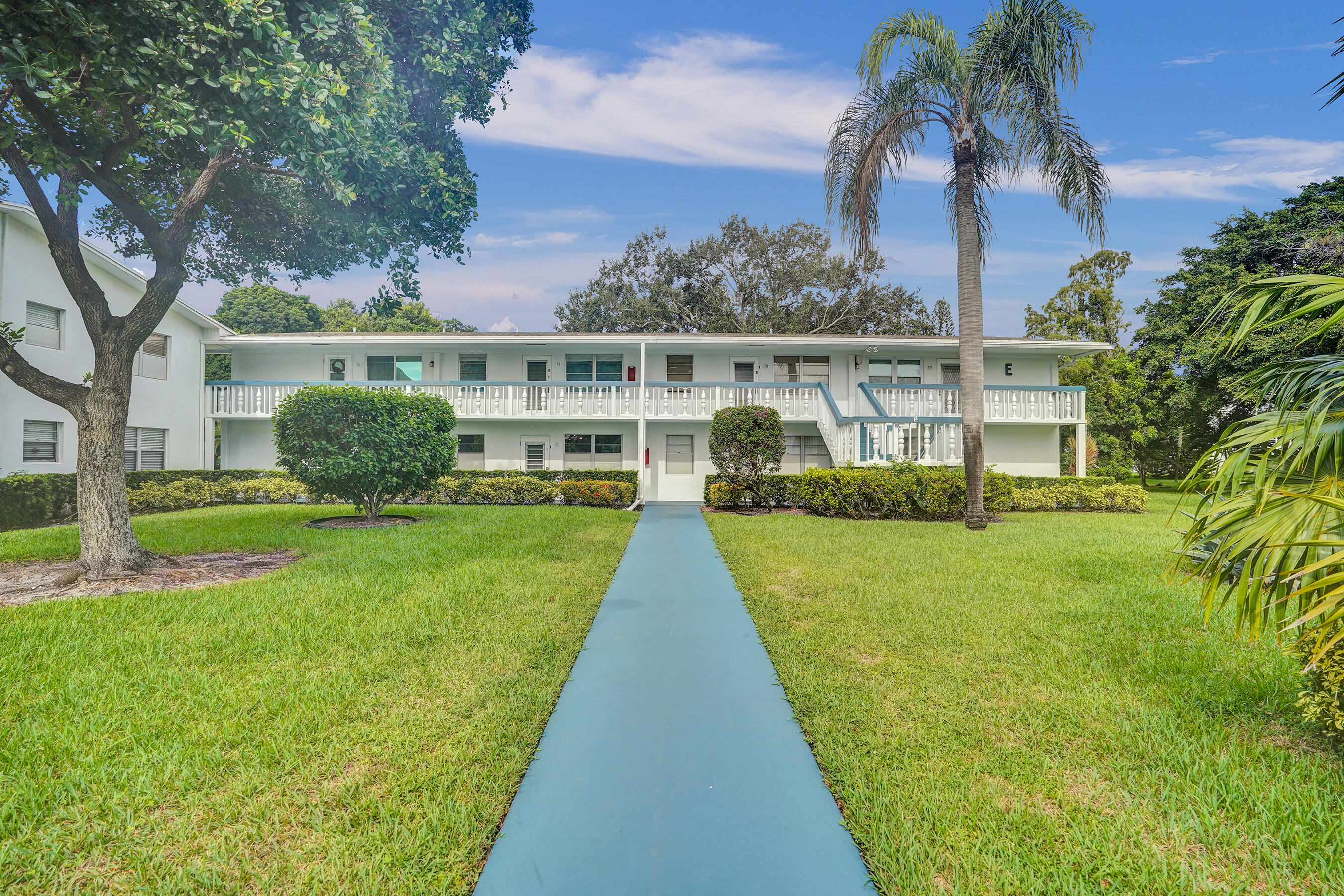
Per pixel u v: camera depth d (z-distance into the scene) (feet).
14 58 16.12
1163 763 10.07
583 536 33.73
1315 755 10.27
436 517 41.65
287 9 21.44
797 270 117.39
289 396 36.27
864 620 18.01
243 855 7.89
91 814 8.73
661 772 10.00
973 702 12.44
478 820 8.59
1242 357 61.82
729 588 22.68
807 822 8.67
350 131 22.17
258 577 23.57
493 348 62.18
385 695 12.73
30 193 23.27
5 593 21.22
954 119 39.96
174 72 18.54
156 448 53.36
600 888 7.28
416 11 26.13
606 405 57.62
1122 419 76.79
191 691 12.84
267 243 34.73
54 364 43.70
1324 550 8.28
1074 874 7.54
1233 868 7.68
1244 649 15.16
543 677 13.73
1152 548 30.27
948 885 7.42
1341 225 60.70
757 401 57.82
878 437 49.34
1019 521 42.98
